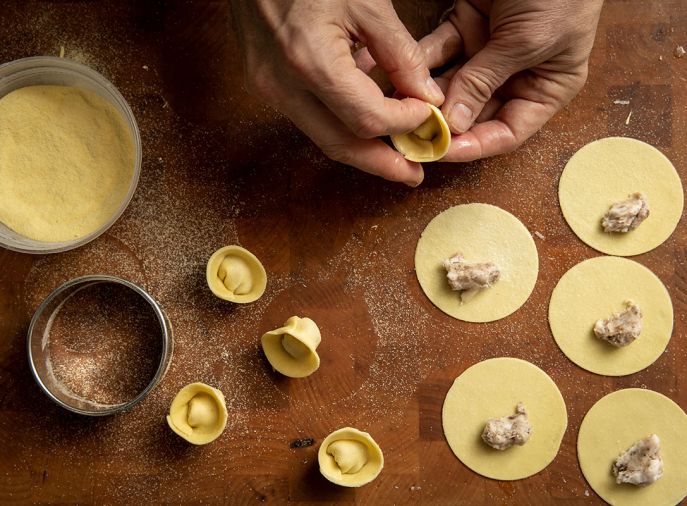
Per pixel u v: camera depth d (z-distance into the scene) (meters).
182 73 0.45
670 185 0.44
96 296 0.45
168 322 0.45
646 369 0.44
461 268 0.44
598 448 0.44
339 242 0.45
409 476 0.44
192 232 0.45
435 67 0.44
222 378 0.45
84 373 0.45
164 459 0.45
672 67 0.44
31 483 0.45
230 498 0.44
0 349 0.45
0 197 0.44
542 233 0.45
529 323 0.45
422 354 0.45
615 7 0.44
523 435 0.43
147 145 0.45
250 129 0.45
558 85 0.42
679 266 0.44
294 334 0.42
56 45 0.45
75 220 0.44
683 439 0.44
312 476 0.44
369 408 0.45
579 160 0.45
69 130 0.44
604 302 0.44
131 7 0.45
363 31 0.37
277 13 0.34
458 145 0.42
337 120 0.39
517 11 0.38
